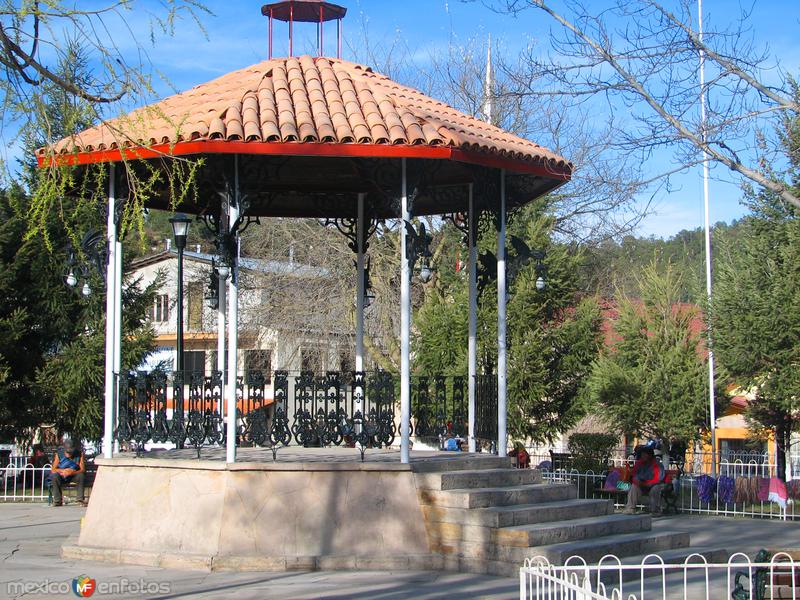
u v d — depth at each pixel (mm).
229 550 10406
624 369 24453
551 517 11172
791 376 22734
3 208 20719
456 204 14477
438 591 9266
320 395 12164
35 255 21047
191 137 10602
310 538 10547
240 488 10625
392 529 10703
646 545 11062
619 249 32375
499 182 12984
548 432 23922
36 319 21500
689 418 23953
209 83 13422
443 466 11594
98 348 21359
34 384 21141
